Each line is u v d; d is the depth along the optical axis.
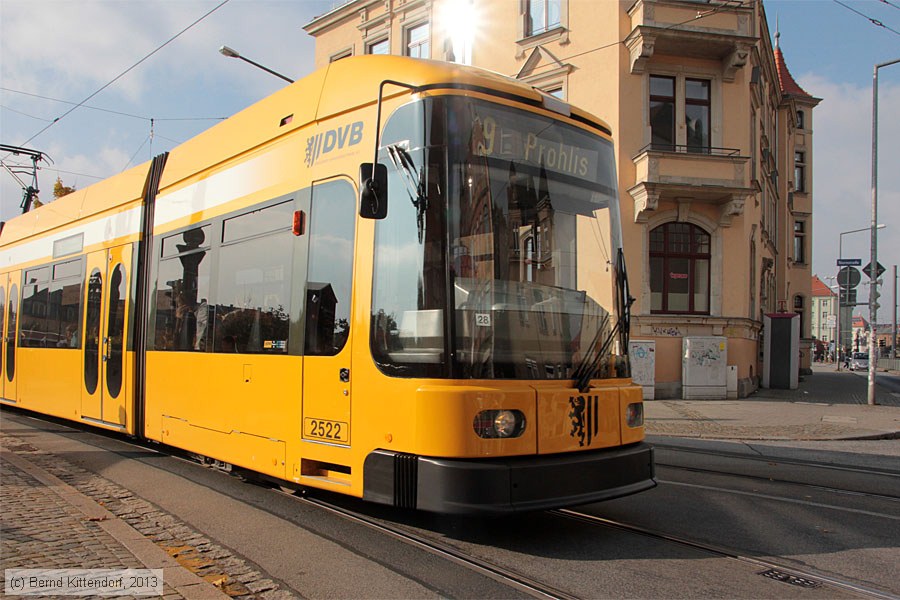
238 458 6.46
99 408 9.34
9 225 13.80
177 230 7.99
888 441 11.92
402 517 5.94
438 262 4.94
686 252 18.78
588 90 19.00
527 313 5.20
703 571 4.68
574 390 5.23
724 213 18.41
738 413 15.34
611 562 4.84
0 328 13.31
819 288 115.19
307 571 4.62
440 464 4.66
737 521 6.05
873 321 17.70
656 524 5.89
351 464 5.25
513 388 4.94
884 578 4.62
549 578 4.50
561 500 4.87
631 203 18.39
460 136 5.15
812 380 30.28
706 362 18.17
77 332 10.19
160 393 7.89
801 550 5.23
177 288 7.84
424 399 4.80
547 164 5.62
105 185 10.12
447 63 5.45
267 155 6.63
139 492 6.91
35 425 12.06
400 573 4.59
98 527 5.34
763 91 24.83
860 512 6.46
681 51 18.50
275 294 6.23
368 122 5.62
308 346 5.75
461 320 4.88
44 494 6.41
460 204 5.04
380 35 24.84
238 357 6.57
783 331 22.64
